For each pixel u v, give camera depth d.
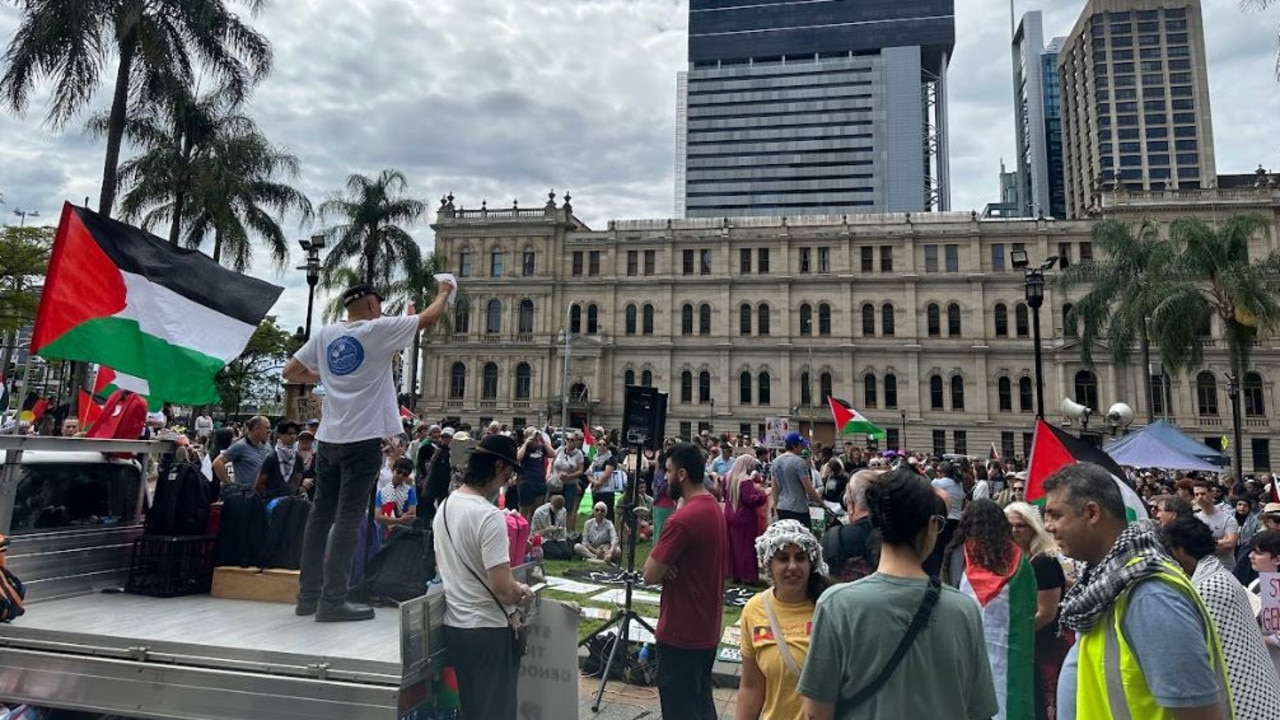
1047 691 4.96
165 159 25.69
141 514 5.31
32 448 4.24
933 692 2.65
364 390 4.34
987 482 15.52
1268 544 5.51
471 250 62.50
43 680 3.60
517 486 13.38
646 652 7.23
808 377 57.19
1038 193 156.25
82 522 4.89
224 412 47.00
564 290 61.09
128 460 5.25
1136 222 52.41
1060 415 52.44
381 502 9.85
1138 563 2.69
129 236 5.39
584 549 13.12
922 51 128.62
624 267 61.22
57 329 4.99
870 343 56.44
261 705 3.35
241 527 4.96
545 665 4.52
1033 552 5.10
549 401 58.72
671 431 57.97
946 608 2.77
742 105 129.62
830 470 15.35
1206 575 3.36
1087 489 2.95
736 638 8.36
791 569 3.62
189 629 3.84
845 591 2.85
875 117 124.69
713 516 5.02
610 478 16.44
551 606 4.59
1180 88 115.69
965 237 56.03
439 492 10.45
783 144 127.19
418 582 4.62
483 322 61.06
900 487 2.91
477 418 59.69
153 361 5.23
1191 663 2.44
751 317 58.72
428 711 3.98
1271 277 28.12
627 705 6.46
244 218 29.97
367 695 3.29
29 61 17.56
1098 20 121.00
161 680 3.47
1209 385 50.50
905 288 56.41
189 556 4.80
